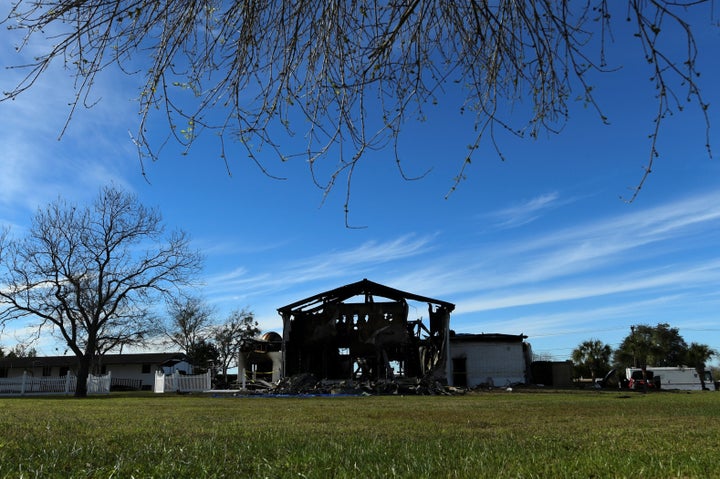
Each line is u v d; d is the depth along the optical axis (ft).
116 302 104.37
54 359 200.44
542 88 13.14
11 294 98.53
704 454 16.71
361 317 116.16
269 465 14.33
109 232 103.55
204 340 214.07
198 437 21.50
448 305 113.60
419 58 13.47
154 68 11.85
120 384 183.62
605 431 25.26
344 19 12.85
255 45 12.44
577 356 206.90
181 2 11.47
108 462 15.01
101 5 10.84
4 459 14.70
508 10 12.67
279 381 104.06
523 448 18.33
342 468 13.92
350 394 89.61
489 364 133.69
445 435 23.17
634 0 10.73
